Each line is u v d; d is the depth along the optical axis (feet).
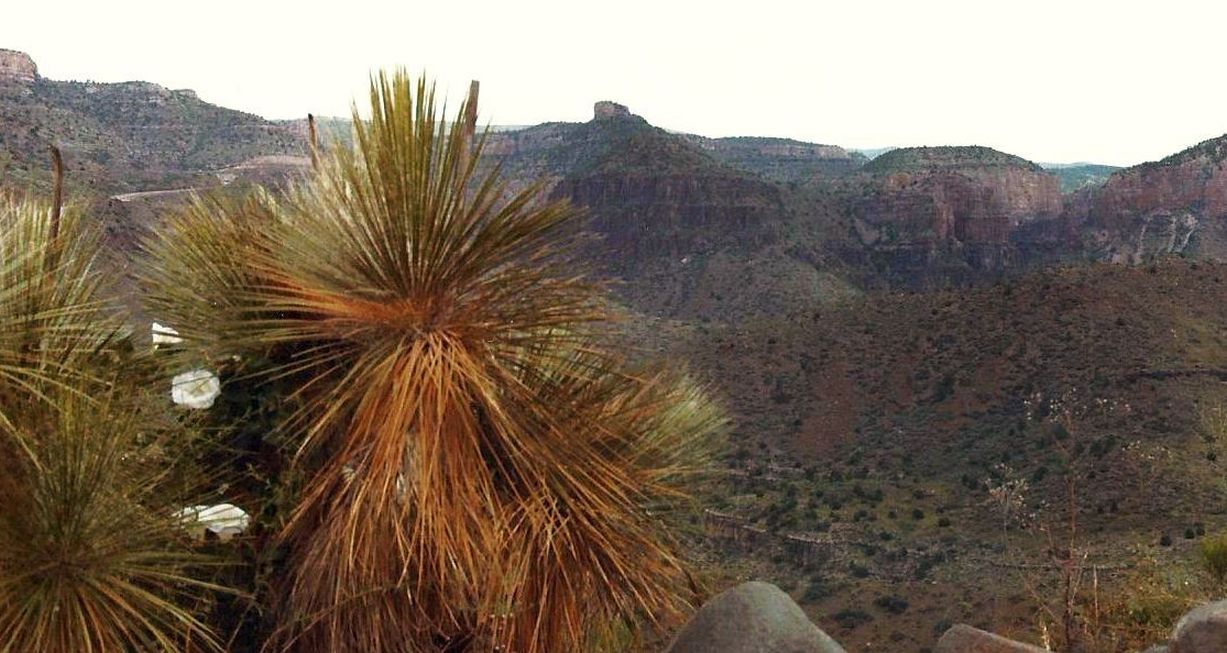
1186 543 66.08
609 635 11.68
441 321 10.08
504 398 10.25
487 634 10.39
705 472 12.32
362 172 10.32
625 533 11.12
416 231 9.84
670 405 12.37
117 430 9.30
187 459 10.43
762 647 10.63
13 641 8.37
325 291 9.99
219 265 11.57
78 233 10.96
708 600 12.04
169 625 9.42
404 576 9.38
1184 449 110.83
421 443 9.34
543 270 10.50
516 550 10.02
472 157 10.12
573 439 10.55
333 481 10.14
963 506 134.92
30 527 8.48
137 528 9.19
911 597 101.14
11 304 9.58
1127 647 18.94
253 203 12.28
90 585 8.77
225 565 10.27
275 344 10.82
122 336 11.05
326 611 9.64
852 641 94.38
